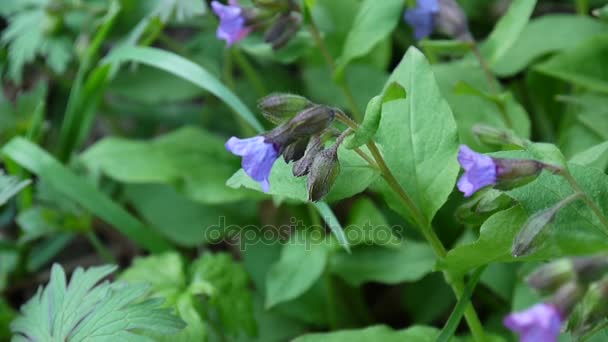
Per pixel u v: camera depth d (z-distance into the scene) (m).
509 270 0.37
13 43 0.43
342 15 0.42
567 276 0.30
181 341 0.34
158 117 0.47
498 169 0.31
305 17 0.38
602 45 0.39
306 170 0.32
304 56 0.42
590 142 0.39
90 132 0.49
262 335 0.39
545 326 0.29
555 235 0.32
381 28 0.37
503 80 0.43
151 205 0.42
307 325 0.40
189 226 0.41
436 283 0.39
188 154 0.41
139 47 0.39
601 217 0.31
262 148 0.32
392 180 0.33
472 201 0.33
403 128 0.34
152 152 0.41
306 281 0.37
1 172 0.37
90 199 0.39
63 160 0.42
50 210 0.40
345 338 0.35
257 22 0.38
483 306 0.40
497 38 0.38
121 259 0.44
